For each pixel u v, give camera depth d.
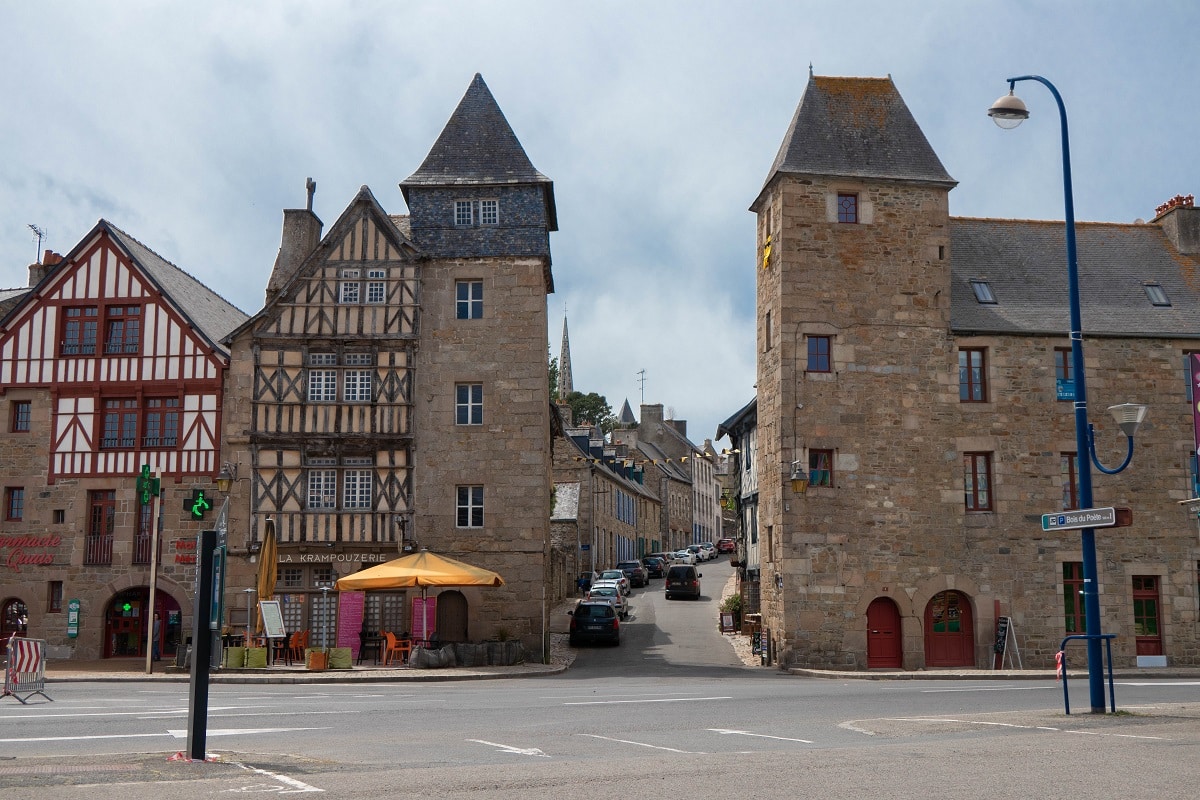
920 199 27.33
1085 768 8.31
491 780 7.54
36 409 28.00
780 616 25.81
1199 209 30.36
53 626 27.23
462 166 28.45
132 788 7.03
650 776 7.79
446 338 27.62
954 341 26.88
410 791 7.07
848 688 18.70
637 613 41.75
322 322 27.61
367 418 27.20
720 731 11.16
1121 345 27.47
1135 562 26.64
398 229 28.73
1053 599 26.25
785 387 26.11
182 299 29.00
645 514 74.38
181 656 22.95
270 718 12.24
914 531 26.06
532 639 26.44
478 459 27.14
